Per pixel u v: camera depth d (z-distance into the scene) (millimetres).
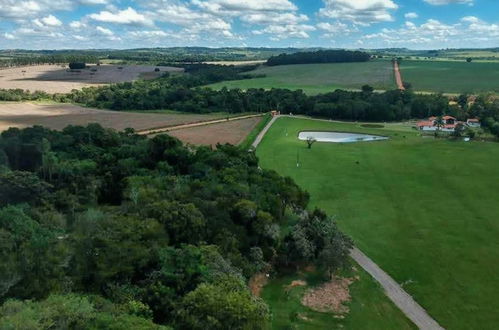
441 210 96250
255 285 65562
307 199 94250
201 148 115750
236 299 45094
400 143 166125
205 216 69812
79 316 39000
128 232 59344
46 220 68500
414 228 87000
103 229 60969
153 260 56406
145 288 50750
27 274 47594
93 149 115250
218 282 50781
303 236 71125
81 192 92188
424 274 69938
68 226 70625
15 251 50094
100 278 51938
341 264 67750
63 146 116438
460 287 66062
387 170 128375
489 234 83688
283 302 61406
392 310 60344
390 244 80375
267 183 91812
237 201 75875
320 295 63594
